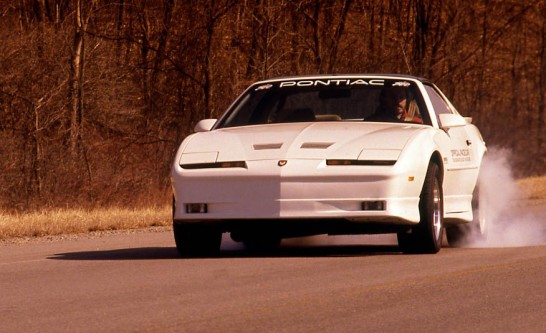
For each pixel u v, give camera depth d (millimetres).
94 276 18625
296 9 73188
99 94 62938
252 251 24656
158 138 67000
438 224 22781
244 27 73062
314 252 24016
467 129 26891
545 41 94688
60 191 55031
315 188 21094
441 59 82750
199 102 72688
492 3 90438
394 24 84312
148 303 14875
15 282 17984
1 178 54125
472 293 15695
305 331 12422
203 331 12453
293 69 73188
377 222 21094
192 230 22156
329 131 22375
